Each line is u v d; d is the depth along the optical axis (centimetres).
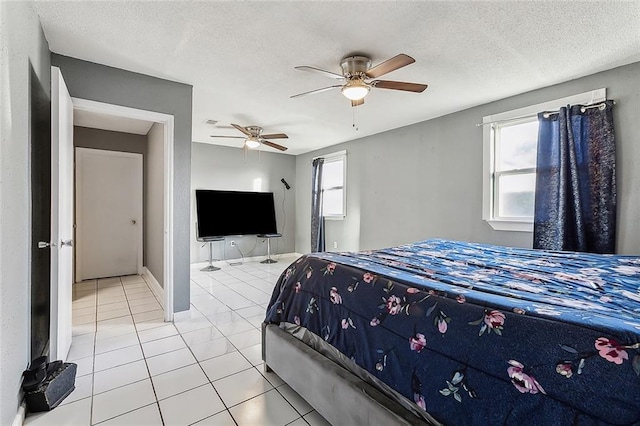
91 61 253
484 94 320
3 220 137
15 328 152
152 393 186
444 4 181
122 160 497
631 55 237
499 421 92
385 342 132
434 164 401
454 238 378
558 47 227
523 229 314
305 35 215
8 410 142
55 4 181
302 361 170
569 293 131
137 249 512
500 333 101
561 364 87
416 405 116
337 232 564
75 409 170
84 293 399
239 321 304
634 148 248
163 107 288
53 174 193
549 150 288
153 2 180
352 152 530
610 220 255
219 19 196
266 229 636
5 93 140
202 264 579
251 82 295
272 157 661
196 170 568
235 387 192
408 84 246
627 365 78
